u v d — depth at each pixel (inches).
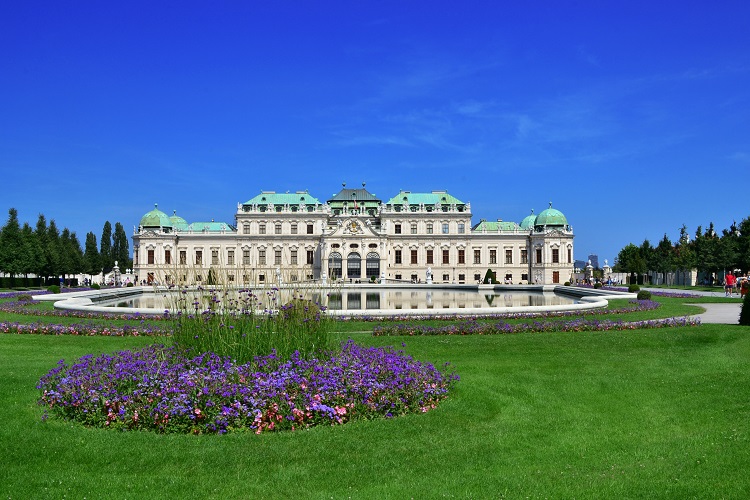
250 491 507.5
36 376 877.8
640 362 1034.7
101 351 1168.2
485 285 4099.4
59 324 1542.8
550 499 491.5
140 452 586.9
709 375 904.9
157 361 800.3
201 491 507.2
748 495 486.3
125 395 691.4
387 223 6712.6
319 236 6653.5
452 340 1300.4
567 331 1455.5
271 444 609.9
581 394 813.9
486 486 516.4
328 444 611.2
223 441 617.9
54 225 6619.1
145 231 6624.0
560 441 633.0
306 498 494.6
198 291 950.4
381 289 4333.2
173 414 651.5
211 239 6678.2
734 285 3545.8
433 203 6845.5
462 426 674.8
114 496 497.4
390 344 1253.1
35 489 509.7
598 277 7052.2
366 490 508.7
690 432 658.8
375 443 616.7
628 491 502.6
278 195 6860.2
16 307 2037.4
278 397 677.3
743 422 674.8
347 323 1611.7
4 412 700.0
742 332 1311.5
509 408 744.3
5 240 4778.5
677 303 2566.4
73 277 6756.9
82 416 678.5
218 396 674.2
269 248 6683.1
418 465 563.5
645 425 687.1
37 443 607.2
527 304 2625.5
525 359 1084.5
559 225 6604.3
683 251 5910.4
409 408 730.8
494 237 6737.2
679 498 488.1
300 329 897.5
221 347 849.5
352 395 713.0
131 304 2598.4
